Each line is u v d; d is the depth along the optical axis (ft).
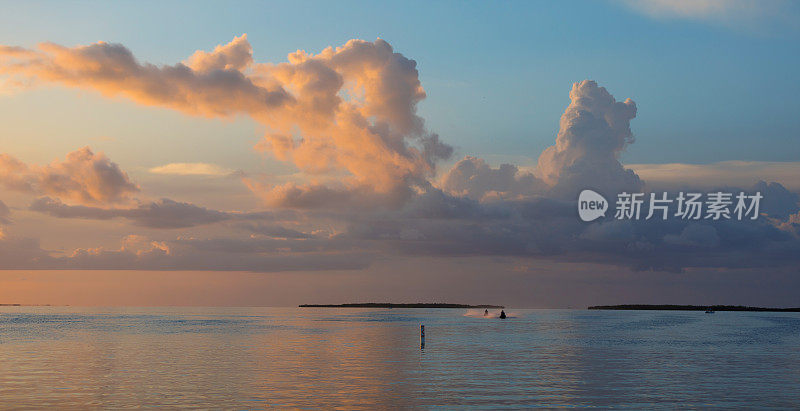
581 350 277.85
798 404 135.33
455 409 128.88
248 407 130.31
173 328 499.51
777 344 326.24
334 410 127.44
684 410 128.26
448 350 275.59
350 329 487.61
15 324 585.63
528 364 213.87
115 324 584.81
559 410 128.26
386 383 164.86
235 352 261.85
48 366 206.08
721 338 382.83
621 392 150.71
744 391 152.76
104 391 150.41
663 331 476.54
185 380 170.09
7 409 128.16
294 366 206.28
